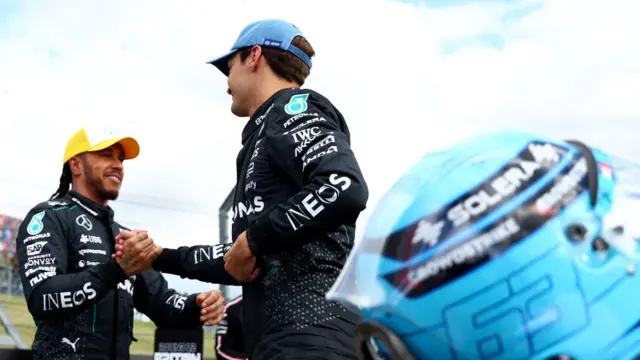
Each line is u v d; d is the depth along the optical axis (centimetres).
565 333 61
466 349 63
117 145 291
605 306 61
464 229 63
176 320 288
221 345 335
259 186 170
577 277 61
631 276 62
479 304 62
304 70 193
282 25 192
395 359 66
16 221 1082
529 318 61
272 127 167
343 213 152
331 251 163
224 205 402
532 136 69
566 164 65
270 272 163
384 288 67
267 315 162
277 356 157
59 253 258
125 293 275
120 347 269
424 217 66
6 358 302
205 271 195
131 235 219
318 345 154
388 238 69
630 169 70
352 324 160
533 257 61
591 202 64
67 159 287
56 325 257
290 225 153
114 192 288
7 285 1026
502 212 63
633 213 65
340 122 179
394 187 75
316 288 159
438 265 63
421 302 64
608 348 61
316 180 154
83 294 236
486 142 70
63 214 269
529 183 64
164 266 211
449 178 67
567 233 62
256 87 190
